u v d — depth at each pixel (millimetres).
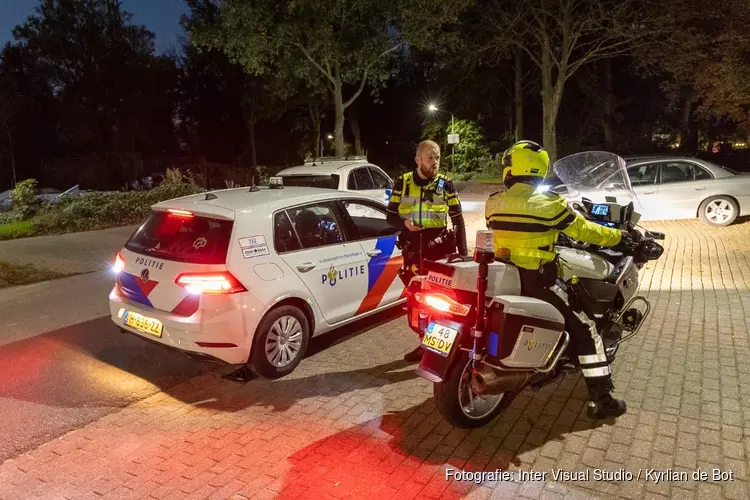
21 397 4707
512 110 34719
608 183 5164
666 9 23000
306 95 32281
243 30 17688
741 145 32375
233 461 3717
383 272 5941
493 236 3551
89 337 6137
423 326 4031
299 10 17719
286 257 4988
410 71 42250
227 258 4570
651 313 6281
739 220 11742
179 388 4859
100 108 38625
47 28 35719
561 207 3732
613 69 32219
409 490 3355
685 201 11500
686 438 3814
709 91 18266
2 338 6145
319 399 4566
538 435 3930
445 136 34969
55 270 9453
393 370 5098
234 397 4652
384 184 11156
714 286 7293
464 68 29953
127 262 5055
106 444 3969
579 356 3973
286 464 3662
